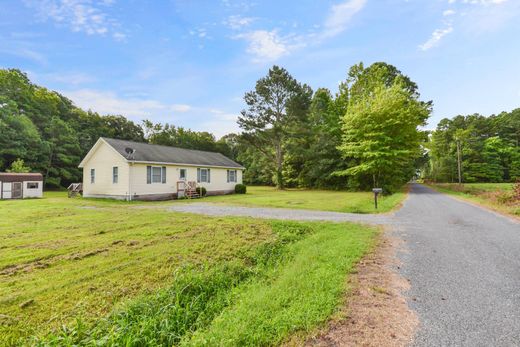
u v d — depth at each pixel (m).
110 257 4.79
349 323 2.49
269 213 9.93
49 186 28.91
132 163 15.98
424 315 2.65
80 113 34.62
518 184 11.87
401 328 2.41
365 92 22.81
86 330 2.52
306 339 2.25
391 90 19.17
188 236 6.35
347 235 6.16
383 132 18.53
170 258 4.74
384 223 7.73
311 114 29.50
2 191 17.22
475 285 3.40
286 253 5.34
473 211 10.33
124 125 39.66
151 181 17.00
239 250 5.32
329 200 15.06
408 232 6.55
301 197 17.52
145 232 6.72
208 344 2.23
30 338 2.46
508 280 3.56
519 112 44.47
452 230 6.79
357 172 21.86
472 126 44.56
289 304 2.85
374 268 4.03
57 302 3.18
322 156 28.45
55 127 29.11
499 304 2.88
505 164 42.06
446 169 43.38
